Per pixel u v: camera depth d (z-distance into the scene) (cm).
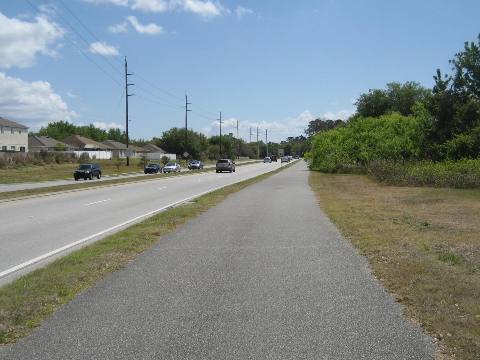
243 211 1798
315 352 490
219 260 938
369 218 1504
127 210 2000
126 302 666
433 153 3462
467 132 3303
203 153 14312
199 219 1585
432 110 3491
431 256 922
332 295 689
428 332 537
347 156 5125
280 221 1498
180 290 725
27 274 845
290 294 698
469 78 3438
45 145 12138
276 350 497
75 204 2283
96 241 1220
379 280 765
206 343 517
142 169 7850
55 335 543
